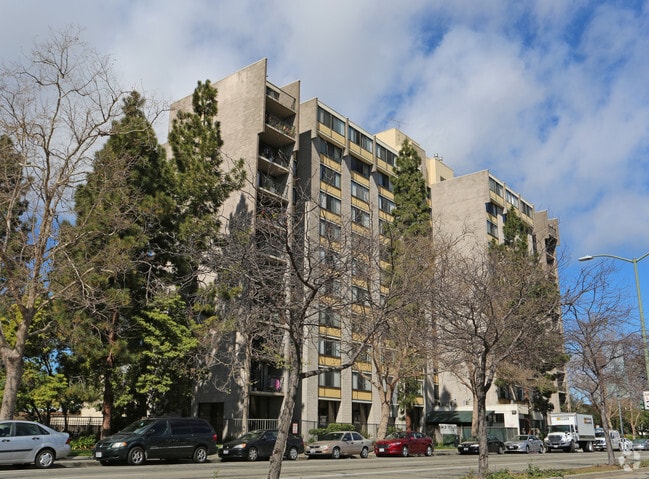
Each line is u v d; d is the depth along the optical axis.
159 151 32.00
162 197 29.77
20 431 20.27
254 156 40.53
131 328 29.98
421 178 45.31
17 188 23.16
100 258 25.28
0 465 20.48
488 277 18.92
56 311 26.22
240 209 37.88
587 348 24.70
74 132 23.75
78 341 26.69
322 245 12.86
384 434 36.91
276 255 12.56
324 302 13.58
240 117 42.31
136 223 28.75
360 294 15.13
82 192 26.67
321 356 42.72
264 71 42.09
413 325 24.09
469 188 64.56
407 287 15.92
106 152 25.94
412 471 21.23
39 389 28.22
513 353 18.52
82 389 28.81
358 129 51.88
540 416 64.19
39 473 17.73
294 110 44.38
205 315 31.64
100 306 27.84
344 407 44.03
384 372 38.97
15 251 25.00
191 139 33.97
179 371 30.78
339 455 31.69
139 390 30.00
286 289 12.45
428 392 56.50
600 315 23.52
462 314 17.91
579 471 20.19
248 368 33.00
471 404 57.50
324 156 47.72
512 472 19.36
